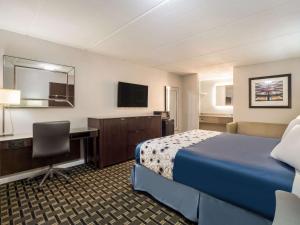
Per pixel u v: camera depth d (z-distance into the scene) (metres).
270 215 1.22
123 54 3.73
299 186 1.12
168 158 1.91
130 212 1.91
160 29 2.52
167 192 1.96
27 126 2.84
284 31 2.55
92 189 2.42
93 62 3.63
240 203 1.38
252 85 4.43
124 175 2.92
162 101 5.32
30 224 1.70
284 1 1.84
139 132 3.98
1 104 2.44
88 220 1.77
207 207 1.59
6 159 2.64
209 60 4.11
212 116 6.31
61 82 3.19
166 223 1.74
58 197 2.21
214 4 1.90
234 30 2.53
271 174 1.29
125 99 4.20
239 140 2.45
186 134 2.93
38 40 2.91
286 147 1.50
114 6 1.96
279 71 4.05
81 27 2.49
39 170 2.95
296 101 3.86
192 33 2.65
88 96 3.57
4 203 2.06
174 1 1.86
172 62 4.32
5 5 1.95
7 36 2.63
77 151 3.45
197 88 5.73
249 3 1.88
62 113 3.22
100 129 3.23
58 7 1.99
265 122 4.26
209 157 1.67
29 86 2.83
